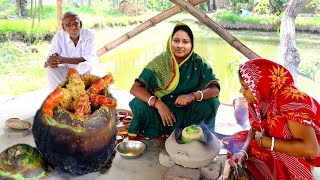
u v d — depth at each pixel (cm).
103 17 1042
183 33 270
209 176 226
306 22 741
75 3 1103
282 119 183
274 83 185
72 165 211
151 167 242
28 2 936
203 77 284
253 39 773
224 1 952
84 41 383
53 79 372
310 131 176
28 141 274
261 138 191
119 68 682
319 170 247
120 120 324
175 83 282
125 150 261
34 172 214
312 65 540
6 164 210
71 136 200
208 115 280
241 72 191
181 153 223
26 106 371
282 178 197
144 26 415
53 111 201
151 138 286
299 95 180
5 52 725
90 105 212
